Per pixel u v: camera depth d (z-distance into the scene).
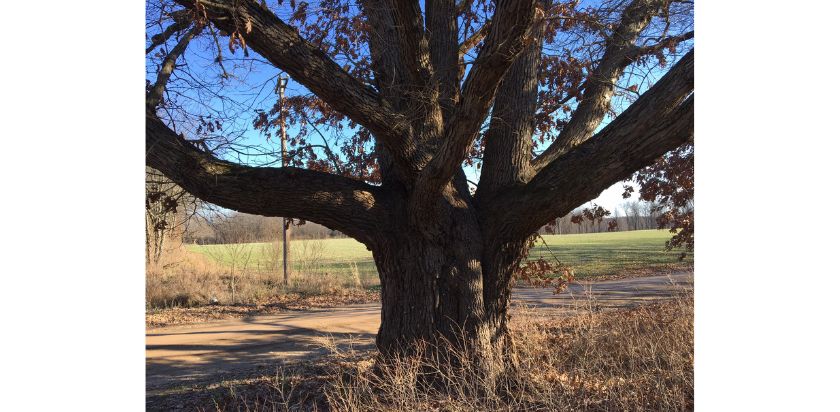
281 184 4.40
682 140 4.09
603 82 5.40
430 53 5.18
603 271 22.53
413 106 4.92
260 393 5.41
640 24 5.68
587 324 5.67
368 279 19.36
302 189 4.48
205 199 4.36
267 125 7.36
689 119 3.93
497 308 5.23
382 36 5.26
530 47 5.41
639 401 4.16
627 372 4.77
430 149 4.89
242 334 10.06
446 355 4.80
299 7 5.92
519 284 16.59
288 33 4.01
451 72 5.17
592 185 4.50
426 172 4.35
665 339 5.24
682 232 8.98
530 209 4.88
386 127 4.39
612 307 10.12
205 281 17.47
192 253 22.83
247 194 4.32
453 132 3.91
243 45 3.16
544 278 7.13
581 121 5.70
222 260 22.28
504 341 5.26
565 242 48.69
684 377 4.34
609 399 4.16
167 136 4.26
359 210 4.77
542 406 4.24
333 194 4.62
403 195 5.07
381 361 5.06
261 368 6.89
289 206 4.48
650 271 21.92
